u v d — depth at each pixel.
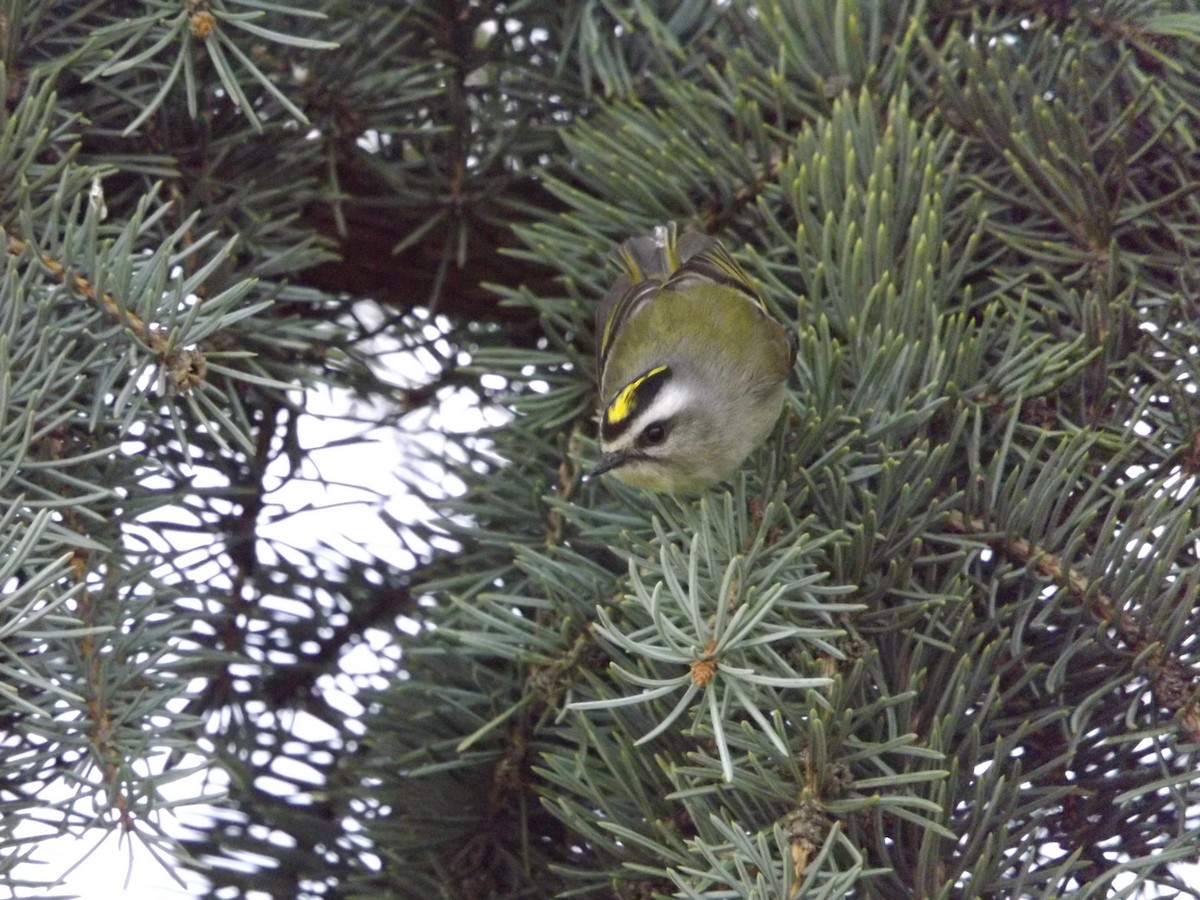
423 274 8.35
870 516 5.70
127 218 6.87
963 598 5.51
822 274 6.66
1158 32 7.07
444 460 8.22
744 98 7.29
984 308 6.93
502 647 6.14
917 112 7.27
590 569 6.32
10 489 5.47
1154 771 5.58
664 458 6.41
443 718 6.77
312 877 7.17
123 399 5.29
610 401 6.72
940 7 7.43
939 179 6.66
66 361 5.54
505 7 7.88
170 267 5.93
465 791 6.67
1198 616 5.64
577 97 7.95
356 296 8.47
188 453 5.45
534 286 8.38
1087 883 5.21
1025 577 5.81
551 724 6.46
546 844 6.70
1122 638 5.65
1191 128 7.04
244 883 7.14
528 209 7.77
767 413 6.49
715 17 7.72
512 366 7.68
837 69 7.27
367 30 7.27
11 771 5.21
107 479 5.85
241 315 5.49
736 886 4.55
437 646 6.70
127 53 6.57
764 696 5.16
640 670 5.75
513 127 7.91
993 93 6.91
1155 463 6.30
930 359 6.21
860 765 5.25
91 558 5.62
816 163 6.82
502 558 7.15
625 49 7.95
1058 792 5.25
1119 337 6.34
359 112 7.42
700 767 5.48
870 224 6.53
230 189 7.18
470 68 7.80
